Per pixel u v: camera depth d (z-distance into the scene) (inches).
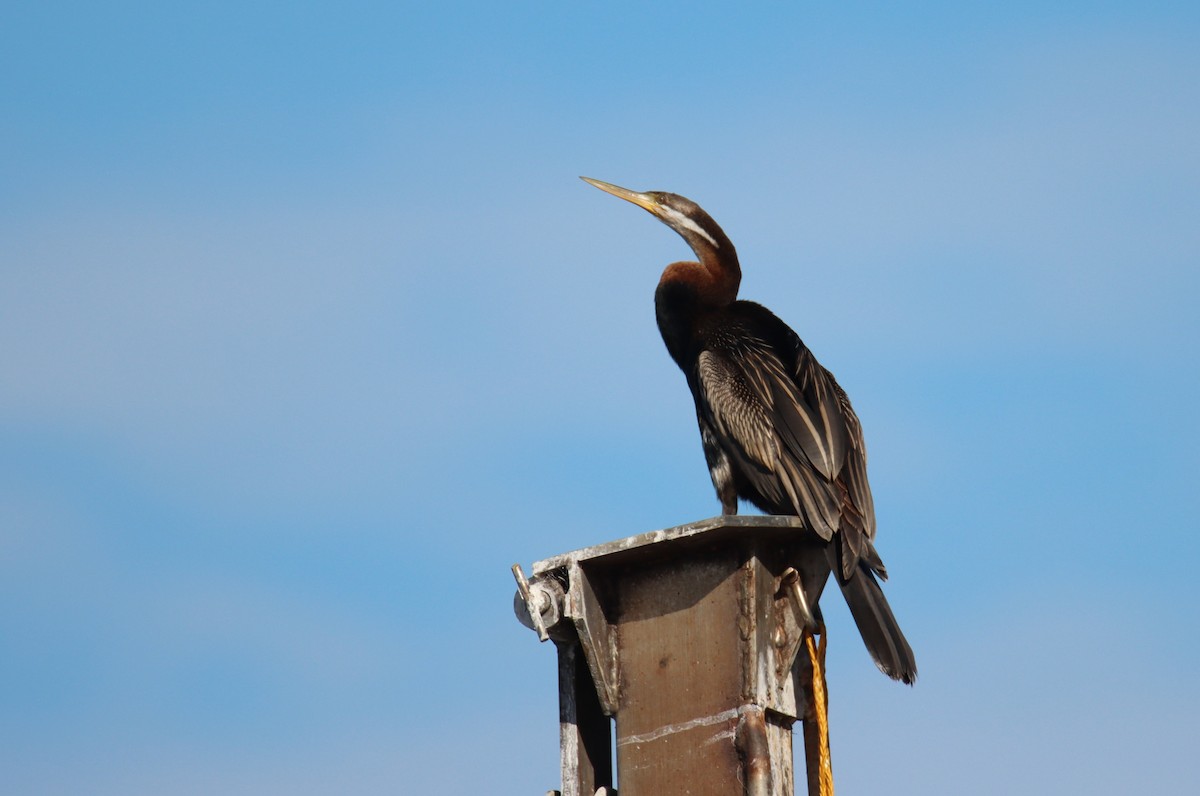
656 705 382.6
